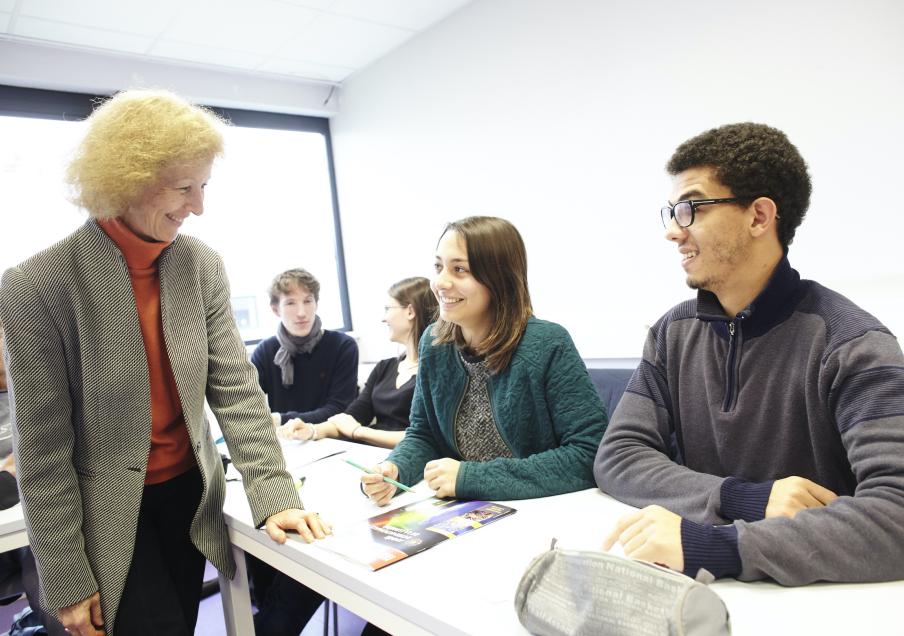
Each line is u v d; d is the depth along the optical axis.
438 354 1.35
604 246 2.86
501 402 1.25
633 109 2.66
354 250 4.48
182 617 1.09
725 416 0.96
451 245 1.24
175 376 1.05
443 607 0.70
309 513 1.01
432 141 3.68
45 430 0.96
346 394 2.68
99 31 3.10
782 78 2.19
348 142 4.38
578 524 0.92
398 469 1.23
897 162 1.97
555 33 2.93
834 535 0.68
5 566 1.65
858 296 2.10
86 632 1.01
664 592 0.57
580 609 0.61
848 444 0.79
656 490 0.93
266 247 4.22
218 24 3.18
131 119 0.91
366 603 0.79
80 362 0.98
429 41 3.60
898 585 0.67
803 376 0.88
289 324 2.62
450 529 0.94
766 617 0.63
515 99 3.16
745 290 0.94
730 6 2.30
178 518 1.15
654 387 1.09
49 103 3.37
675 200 0.94
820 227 2.17
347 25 3.40
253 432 1.11
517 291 1.26
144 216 0.96
